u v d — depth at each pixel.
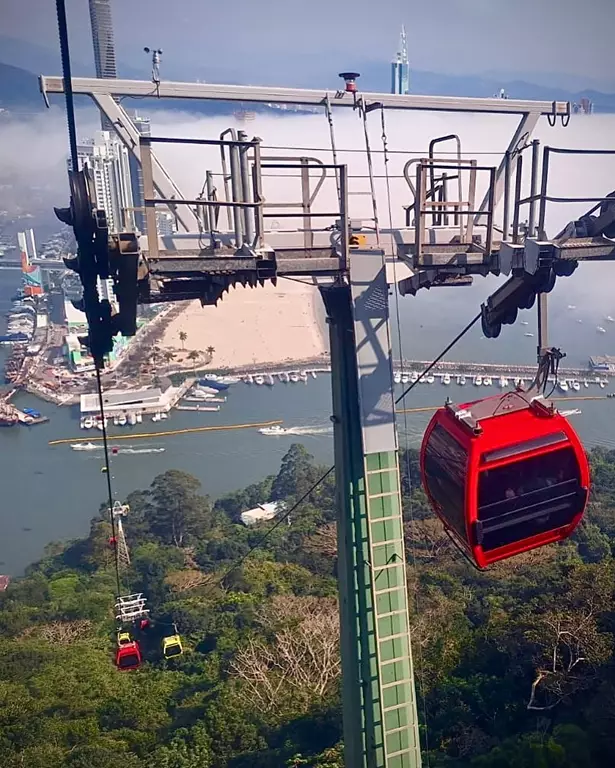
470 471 7.54
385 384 9.54
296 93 9.87
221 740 24.95
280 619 34.12
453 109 10.81
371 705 10.91
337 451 11.05
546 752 19.16
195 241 8.50
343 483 10.83
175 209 10.03
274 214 8.00
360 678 10.85
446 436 8.16
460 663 25.45
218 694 28.34
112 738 26.09
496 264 8.65
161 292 8.57
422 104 10.58
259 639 32.47
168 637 33.34
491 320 9.95
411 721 10.85
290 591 39.81
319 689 27.14
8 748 24.27
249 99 9.97
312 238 9.37
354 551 10.70
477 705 23.09
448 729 22.45
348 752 11.87
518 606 28.75
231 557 46.97
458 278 10.00
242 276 7.91
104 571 46.34
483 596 33.41
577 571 27.48
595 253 7.80
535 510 7.83
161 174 9.95
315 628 31.19
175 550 47.84
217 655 33.47
